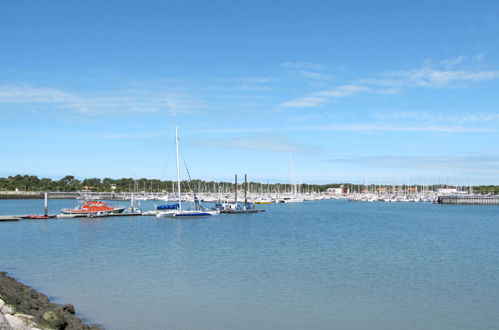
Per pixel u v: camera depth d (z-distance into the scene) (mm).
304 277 48938
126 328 33000
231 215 151875
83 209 138500
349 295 41719
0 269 53250
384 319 35281
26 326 27516
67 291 42688
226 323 34188
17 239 83188
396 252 66625
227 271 51875
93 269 52969
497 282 46938
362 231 99562
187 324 33969
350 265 55750
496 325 34125
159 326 33500
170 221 125250
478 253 66062
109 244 75562
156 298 40469
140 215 142250
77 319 33406
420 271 52344
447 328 33500
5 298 31969
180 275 49594
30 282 46344
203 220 129875
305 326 33719
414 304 39094
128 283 45875
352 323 34406
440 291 43281
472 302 39719
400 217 151250
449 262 58219
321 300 40094
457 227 111500
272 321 34719
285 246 72938
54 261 58625
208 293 42219
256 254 64250
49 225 111812
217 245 73938
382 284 45938
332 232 96812
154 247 71625
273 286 44844
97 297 40688
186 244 75250
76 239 82812
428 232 97875
